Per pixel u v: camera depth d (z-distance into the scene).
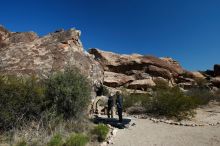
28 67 14.52
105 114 17.09
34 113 10.73
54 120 10.58
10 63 14.84
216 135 12.74
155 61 39.22
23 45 17.50
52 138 8.65
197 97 27.05
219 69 49.56
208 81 43.44
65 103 11.95
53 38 19.14
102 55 37.06
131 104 20.91
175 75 40.72
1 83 9.73
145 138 11.36
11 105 9.69
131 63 37.00
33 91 10.67
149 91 30.28
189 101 18.42
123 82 32.06
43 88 11.52
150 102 19.70
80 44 19.70
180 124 15.57
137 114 19.09
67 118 11.92
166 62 41.25
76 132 10.77
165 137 11.83
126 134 11.88
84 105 12.77
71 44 18.30
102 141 10.23
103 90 21.42
